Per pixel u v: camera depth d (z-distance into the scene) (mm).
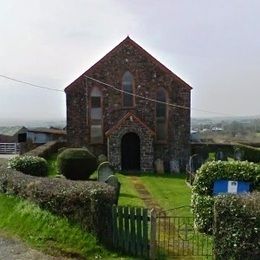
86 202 15211
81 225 15320
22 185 18734
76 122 40688
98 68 40469
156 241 15148
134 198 25703
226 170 17891
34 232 15797
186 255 14391
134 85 40688
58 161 31547
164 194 27734
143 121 40812
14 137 67562
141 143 39500
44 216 16266
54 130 72562
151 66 40656
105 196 15016
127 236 14531
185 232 16797
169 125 41031
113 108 40719
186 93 40938
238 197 13305
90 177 32406
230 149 47375
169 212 21328
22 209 17562
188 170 34094
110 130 39188
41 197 16859
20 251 14562
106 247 14766
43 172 26188
